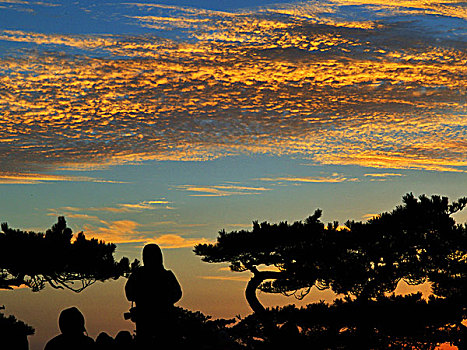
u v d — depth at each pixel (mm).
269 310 12812
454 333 12898
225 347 11406
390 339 12938
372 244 13656
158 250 10023
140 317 9844
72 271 12070
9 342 9305
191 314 11680
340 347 12602
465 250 13641
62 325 8336
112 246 12711
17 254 11648
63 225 12477
